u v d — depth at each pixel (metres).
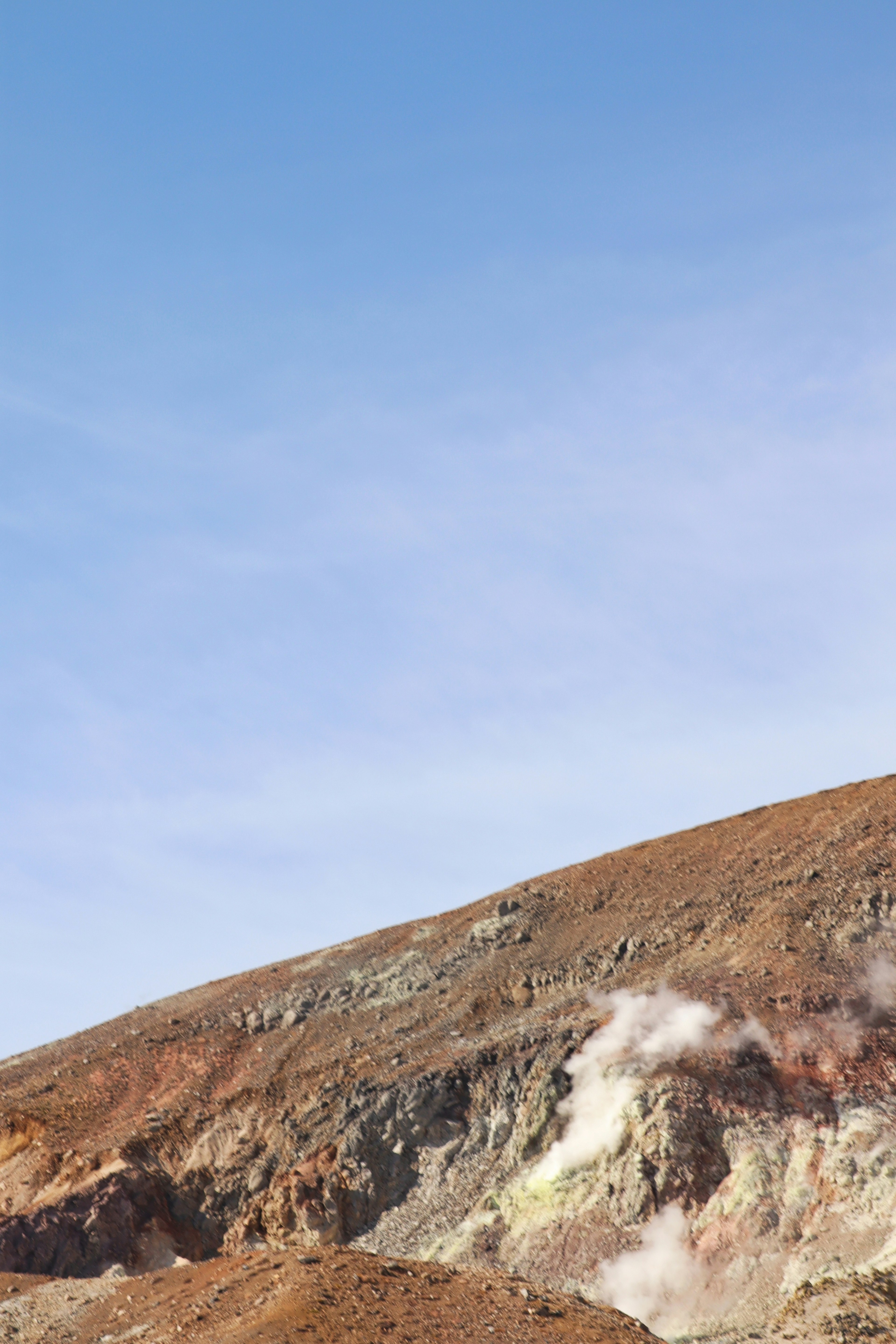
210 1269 34.84
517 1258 50.84
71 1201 61.88
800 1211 46.69
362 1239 57.12
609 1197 51.25
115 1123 69.44
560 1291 32.25
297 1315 28.36
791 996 56.78
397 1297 30.05
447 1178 57.75
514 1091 59.66
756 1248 45.88
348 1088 65.00
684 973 62.91
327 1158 60.84
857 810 72.12
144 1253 60.38
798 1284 43.12
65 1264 59.50
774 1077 53.09
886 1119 49.25
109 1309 34.19
